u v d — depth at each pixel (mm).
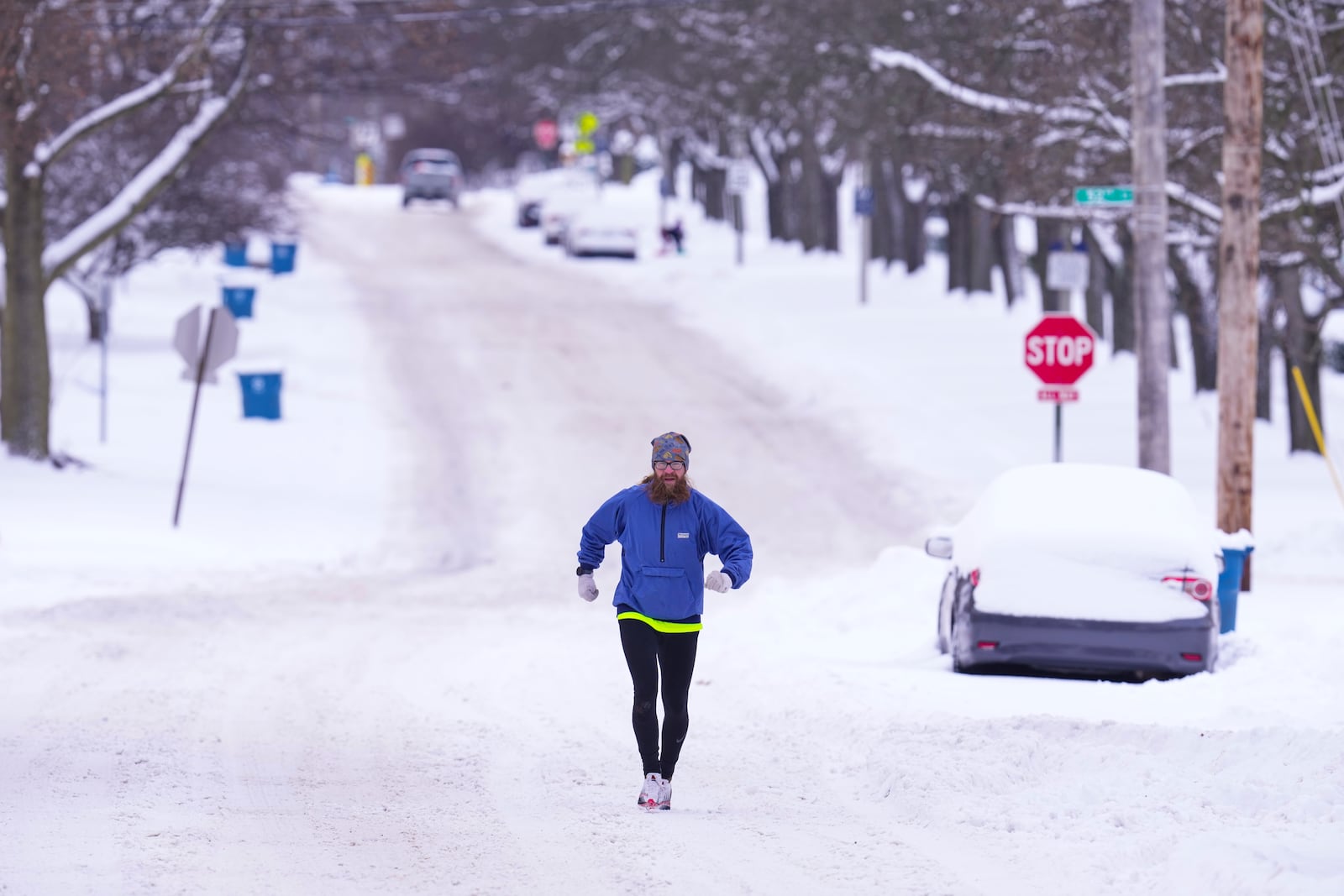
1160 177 75312
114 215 103812
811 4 135375
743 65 168500
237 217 162250
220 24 106188
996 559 49250
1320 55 89312
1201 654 48000
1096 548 49062
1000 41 112250
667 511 32094
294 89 112625
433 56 115250
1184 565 48688
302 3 110938
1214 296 134250
